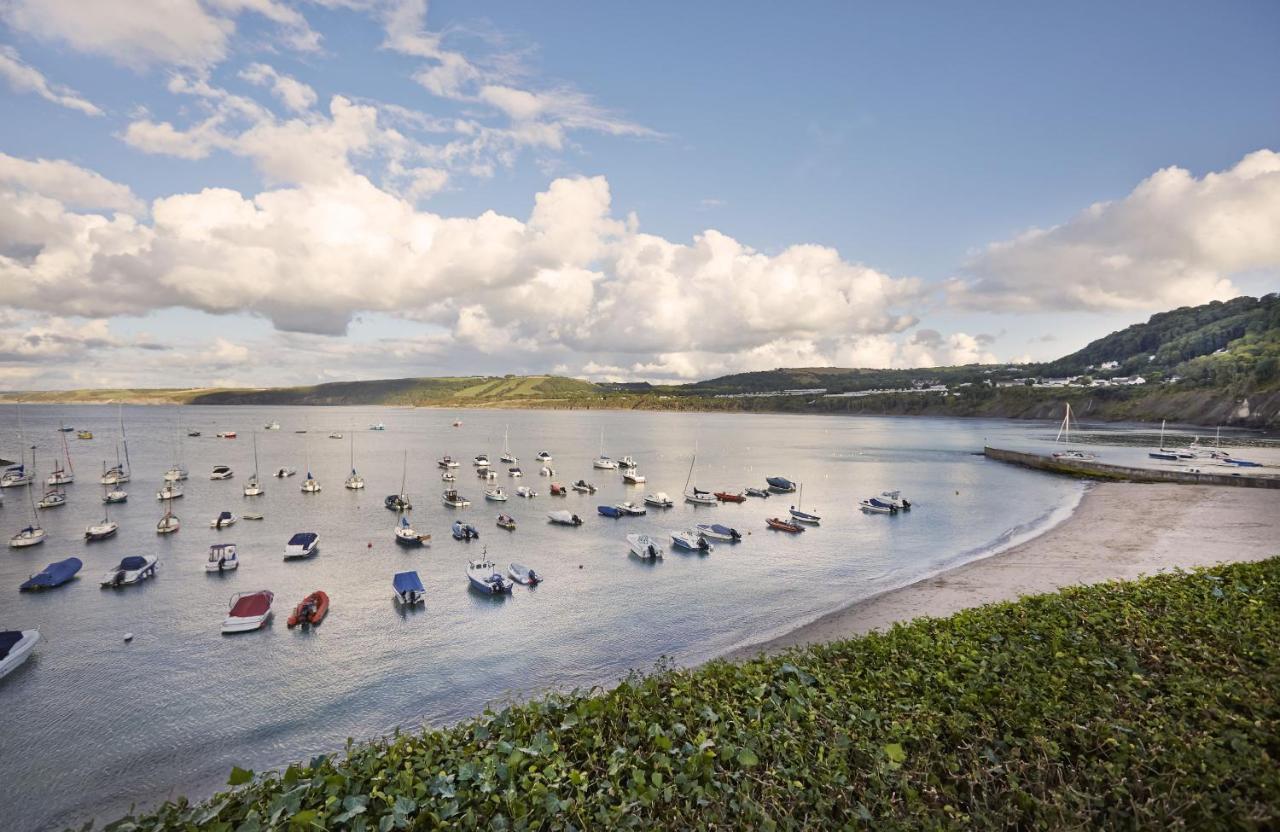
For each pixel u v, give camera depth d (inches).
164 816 394.9
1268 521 2485.2
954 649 625.9
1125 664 544.4
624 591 1899.6
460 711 1175.0
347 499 3558.1
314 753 1054.4
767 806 382.3
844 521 3056.1
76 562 2054.6
